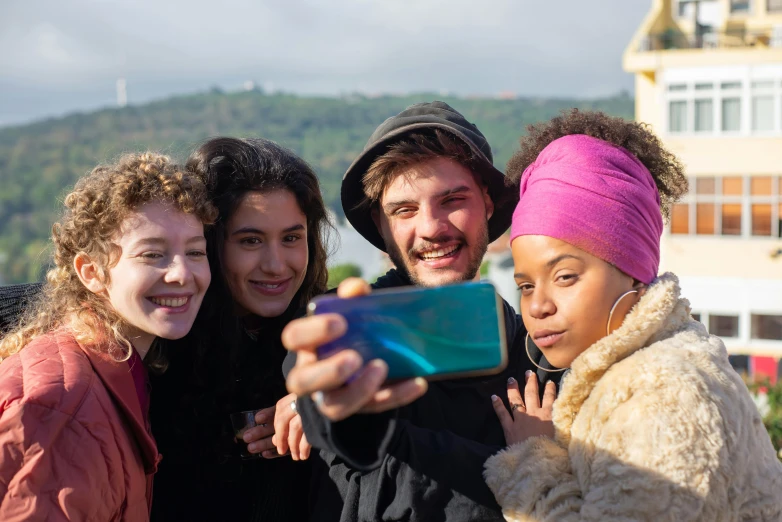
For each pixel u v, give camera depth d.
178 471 2.52
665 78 20.81
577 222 1.98
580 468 1.89
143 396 2.35
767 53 19.95
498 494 2.00
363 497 2.13
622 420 1.82
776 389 11.71
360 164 2.56
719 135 20.36
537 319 2.05
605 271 1.98
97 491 1.97
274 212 2.60
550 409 2.20
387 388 1.54
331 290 2.56
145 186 2.26
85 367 2.12
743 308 20.39
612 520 1.75
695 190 20.67
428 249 2.47
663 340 1.98
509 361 2.41
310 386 1.42
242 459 2.51
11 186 94.88
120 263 2.25
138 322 2.27
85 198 2.29
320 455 2.30
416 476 2.05
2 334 2.57
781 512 1.94
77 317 2.27
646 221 2.04
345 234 41.09
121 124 127.69
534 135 2.29
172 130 124.50
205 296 2.58
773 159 20.00
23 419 1.93
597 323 2.00
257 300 2.64
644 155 2.15
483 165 2.48
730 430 1.81
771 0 21.09
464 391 2.32
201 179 2.54
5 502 1.88
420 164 2.44
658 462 1.75
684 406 1.79
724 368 1.93
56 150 114.75
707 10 21.44
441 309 1.59
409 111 2.59
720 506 1.77
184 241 2.31
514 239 2.09
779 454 10.32
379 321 1.56
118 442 2.08
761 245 20.19
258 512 2.49
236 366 2.60
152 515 2.48
